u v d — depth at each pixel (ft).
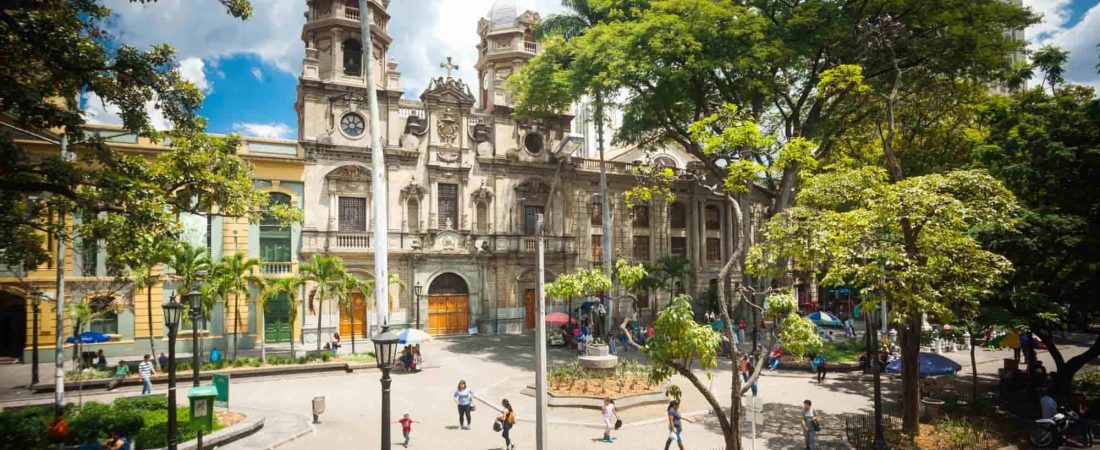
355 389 81.35
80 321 81.71
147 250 53.98
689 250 168.66
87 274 101.24
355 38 129.49
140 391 77.77
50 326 99.45
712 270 171.73
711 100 116.67
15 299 106.01
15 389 79.15
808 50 96.78
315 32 127.75
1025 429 63.41
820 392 82.17
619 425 60.13
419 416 68.08
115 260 53.42
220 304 110.93
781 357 99.71
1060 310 65.57
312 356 94.43
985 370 100.48
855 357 106.42
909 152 109.91
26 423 54.13
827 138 115.14
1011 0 116.47
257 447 54.75
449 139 136.36
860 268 53.06
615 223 156.97
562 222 148.87
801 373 95.55
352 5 128.98
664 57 99.04
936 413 69.05
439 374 91.76
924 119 115.85
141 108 52.21
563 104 123.85
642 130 129.80
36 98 42.68
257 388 81.30
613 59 98.53
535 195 146.20
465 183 136.98
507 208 141.90
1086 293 72.23
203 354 103.81
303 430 60.80
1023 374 81.05
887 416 68.44
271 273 115.03
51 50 43.24
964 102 111.65
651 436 60.75
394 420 66.18
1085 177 65.72
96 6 48.16
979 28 100.42
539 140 149.07
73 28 45.83
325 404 72.84
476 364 100.37
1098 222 64.75
